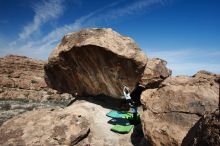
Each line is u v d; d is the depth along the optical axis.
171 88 11.66
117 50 14.00
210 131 5.07
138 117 13.84
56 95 52.22
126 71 14.51
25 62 72.88
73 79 16.67
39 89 59.59
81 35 14.88
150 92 12.56
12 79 61.28
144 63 14.44
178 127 9.89
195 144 5.42
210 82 11.63
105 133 12.73
